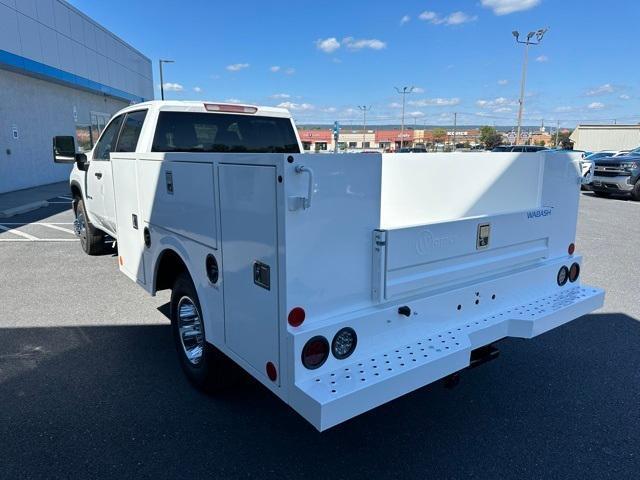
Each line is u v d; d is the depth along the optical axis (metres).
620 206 14.59
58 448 2.89
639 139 46.97
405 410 3.38
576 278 3.68
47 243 8.62
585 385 3.72
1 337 4.54
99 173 5.69
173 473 2.68
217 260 2.72
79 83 21.56
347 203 2.26
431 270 2.70
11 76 17.11
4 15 15.44
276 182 2.10
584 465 2.78
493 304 3.08
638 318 5.11
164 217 3.44
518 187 3.39
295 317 2.19
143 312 5.21
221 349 2.84
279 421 3.21
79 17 21.61
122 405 3.38
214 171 2.62
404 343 2.61
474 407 3.41
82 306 5.39
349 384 2.19
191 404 3.39
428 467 2.77
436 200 3.07
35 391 3.56
